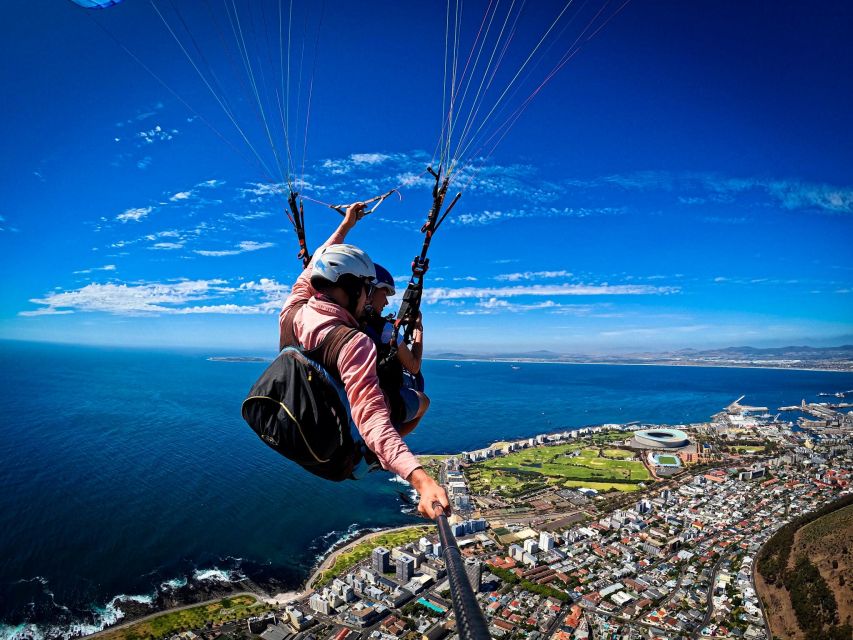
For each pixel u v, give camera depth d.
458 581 1.34
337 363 2.21
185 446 102.88
